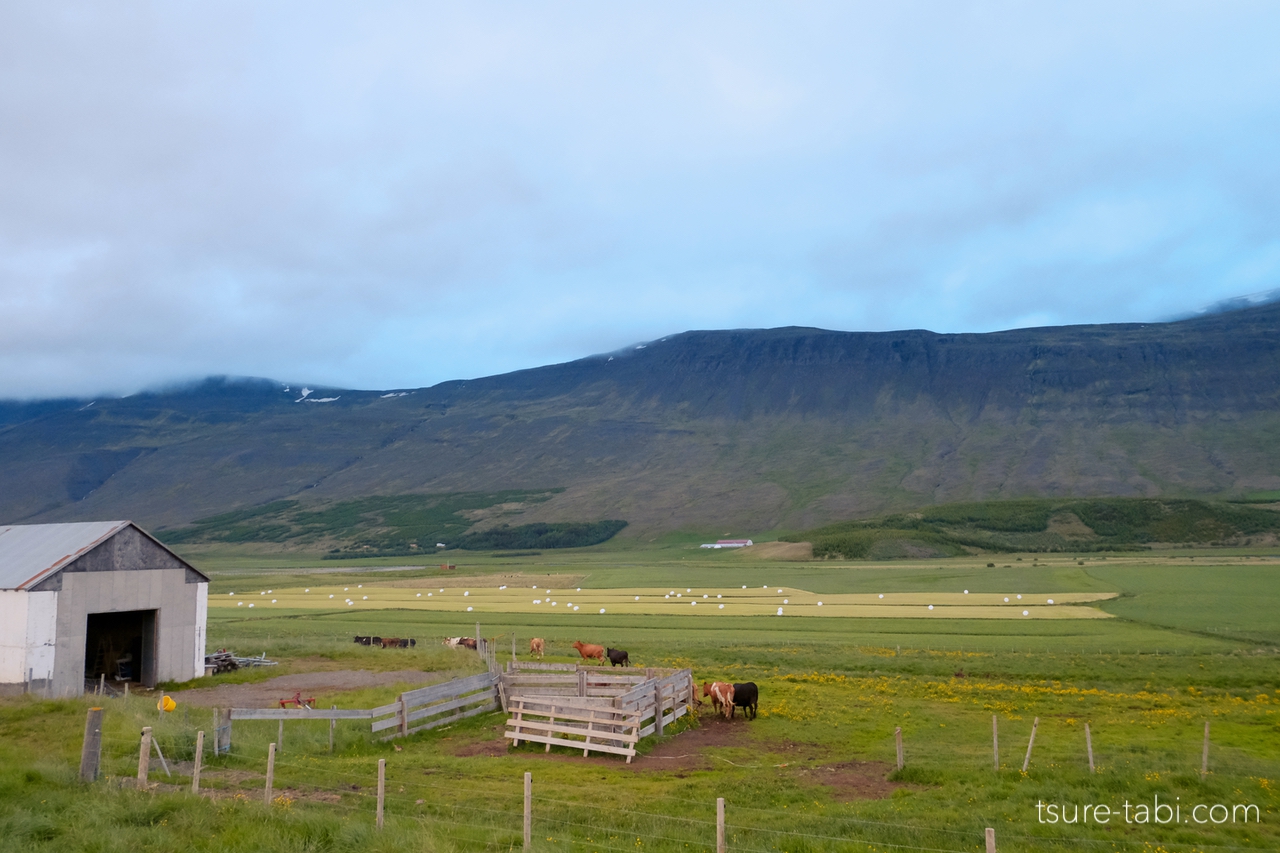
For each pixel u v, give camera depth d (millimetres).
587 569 196625
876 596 113812
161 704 31266
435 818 20375
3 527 49031
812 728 34781
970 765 27062
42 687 40844
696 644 68312
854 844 18688
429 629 84375
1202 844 19484
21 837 16438
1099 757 28172
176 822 18141
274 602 120562
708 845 18547
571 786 24922
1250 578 117875
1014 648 63438
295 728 31828
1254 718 36531
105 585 43906
